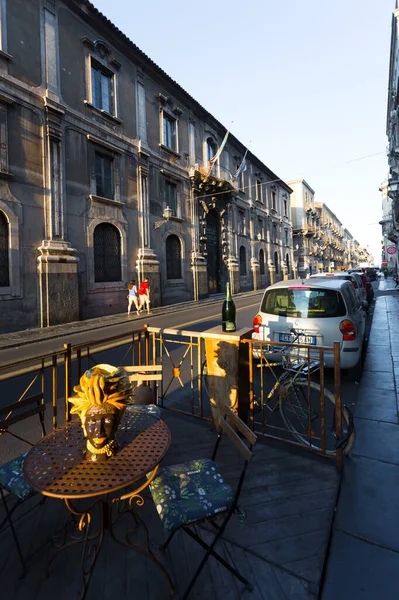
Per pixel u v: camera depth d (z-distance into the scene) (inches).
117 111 618.8
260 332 217.3
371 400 169.8
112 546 82.2
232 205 1071.0
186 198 829.8
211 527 87.7
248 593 69.5
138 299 645.9
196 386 205.2
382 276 2249.0
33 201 467.2
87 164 553.6
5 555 80.3
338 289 202.4
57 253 486.6
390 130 981.8
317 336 197.6
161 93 741.3
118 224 610.9
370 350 273.0
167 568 75.7
